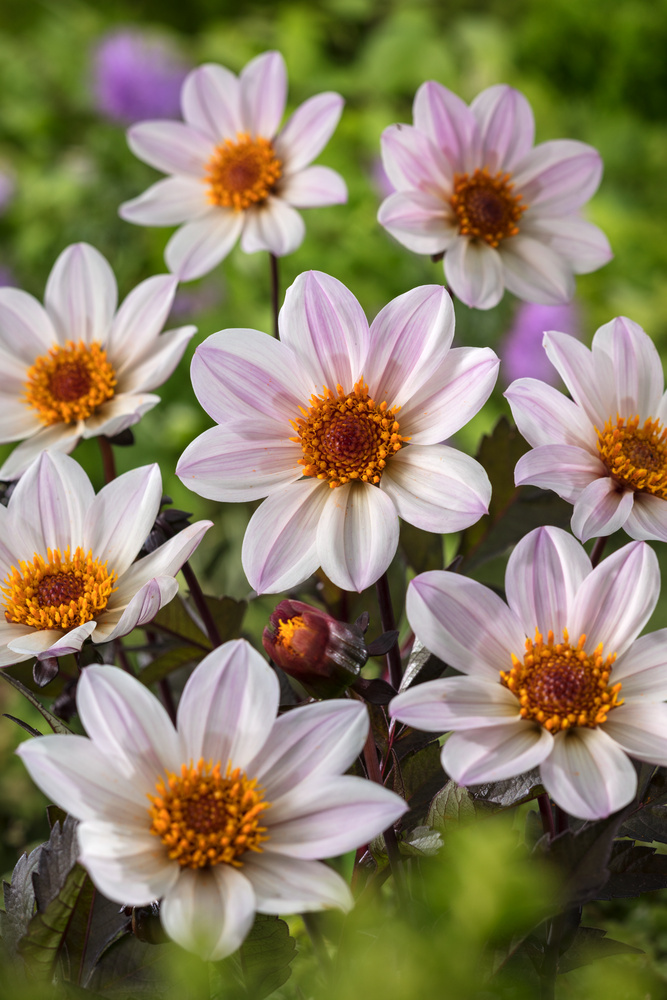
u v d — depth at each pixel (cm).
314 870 63
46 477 71
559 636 67
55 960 65
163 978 66
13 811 92
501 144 83
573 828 70
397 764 68
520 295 81
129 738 64
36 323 82
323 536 69
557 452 70
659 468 71
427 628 66
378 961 59
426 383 70
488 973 64
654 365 72
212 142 90
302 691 77
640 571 66
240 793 64
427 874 65
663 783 68
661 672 66
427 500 69
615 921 78
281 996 71
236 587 109
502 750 64
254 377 70
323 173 87
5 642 70
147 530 71
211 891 62
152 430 150
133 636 96
